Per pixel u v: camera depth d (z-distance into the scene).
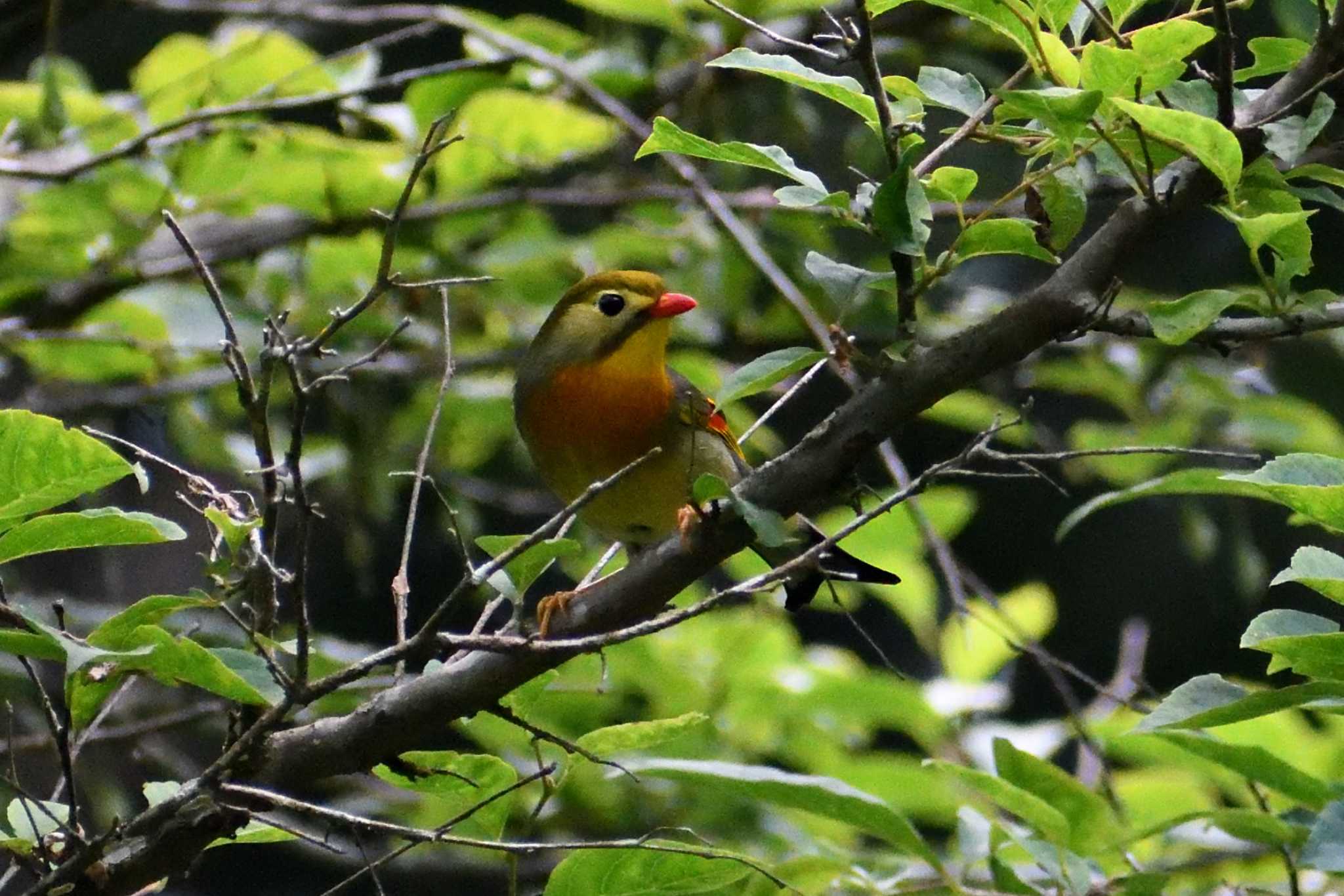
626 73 12.05
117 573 15.90
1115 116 5.69
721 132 12.97
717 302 13.45
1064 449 15.38
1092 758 8.57
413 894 12.53
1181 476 6.17
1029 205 6.09
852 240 13.41
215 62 11.32
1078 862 6.51
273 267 12.98
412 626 18.73
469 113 12.23
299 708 5.40
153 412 13.24
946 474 5.52
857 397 5.92
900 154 5.83
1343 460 5.44
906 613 10.97
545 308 13.31
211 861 17.80
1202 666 18.05
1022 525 18.47
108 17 18.19
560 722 10.48
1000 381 13.66
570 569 12.58
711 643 10.41
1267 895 7.06
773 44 12.10
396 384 14.43
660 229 13.22
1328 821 5.46
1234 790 8.20
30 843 5.53
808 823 9.67
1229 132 5.19
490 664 5.94
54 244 12.09
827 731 10.34
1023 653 8.01
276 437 13.03
